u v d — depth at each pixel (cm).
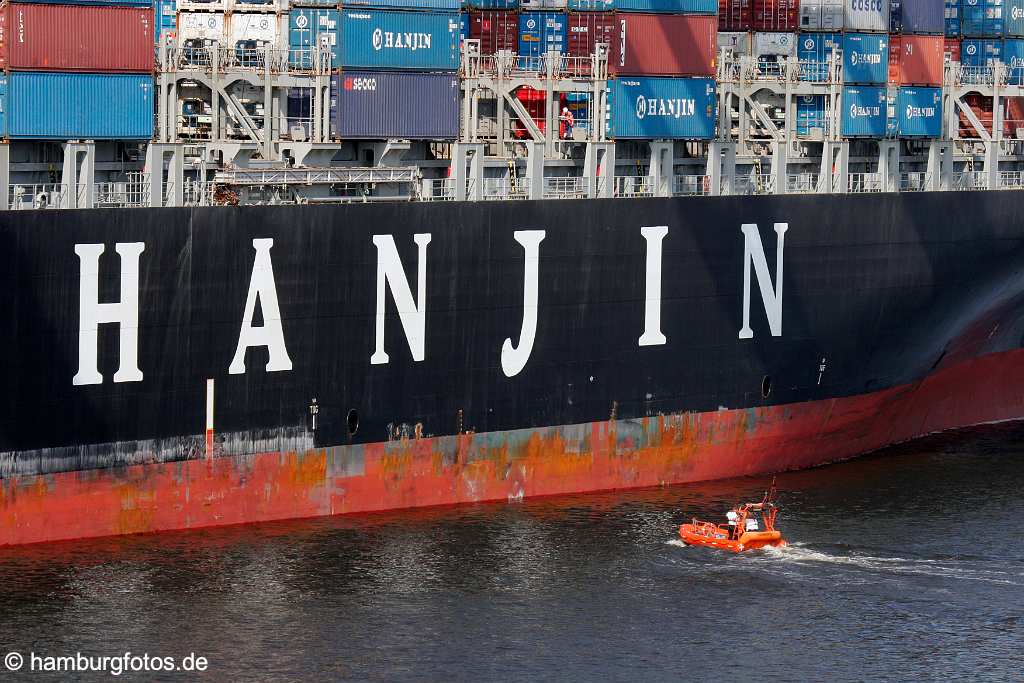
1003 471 18825
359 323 15938
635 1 17950
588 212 17100
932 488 17962
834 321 19138
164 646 12888
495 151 18425
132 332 14738
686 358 18050
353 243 15750
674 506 17050
